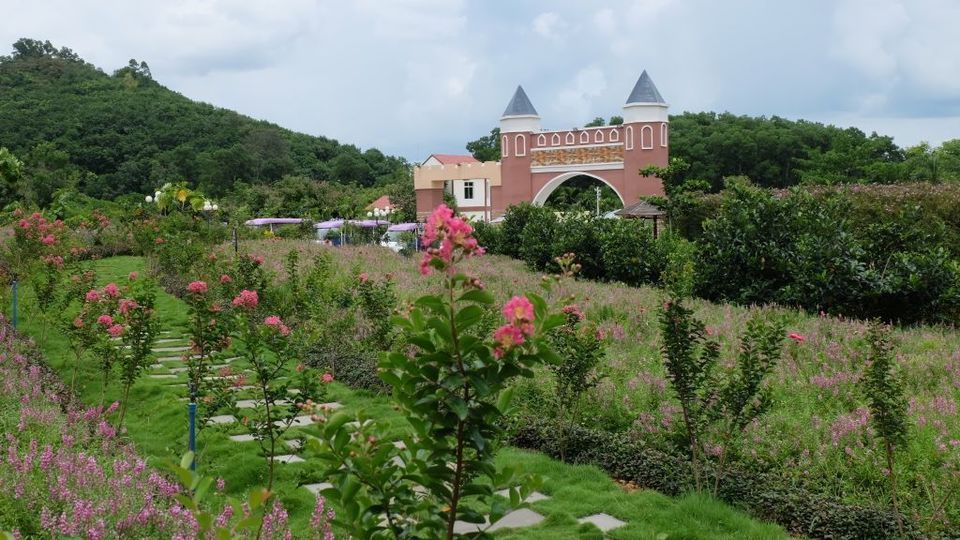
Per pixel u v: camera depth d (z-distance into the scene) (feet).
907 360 34.96
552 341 26.91
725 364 33.58
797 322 44.91
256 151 279.69
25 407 26.35
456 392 11.41
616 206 201.16
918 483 22.47
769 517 21.89
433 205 201.05
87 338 31.68
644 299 52.29
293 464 25.49
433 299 11.02
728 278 56.03
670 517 21.65
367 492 11.64
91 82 310.24
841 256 51.42
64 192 150.92
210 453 26.55
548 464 25.98
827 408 28.99
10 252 60.70
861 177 155.22
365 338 40.47
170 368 39.17
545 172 172.14
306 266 65.98
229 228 100.07
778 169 227.20
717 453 24.97
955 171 158.51
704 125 271.08
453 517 11.76
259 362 21.57
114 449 23.84
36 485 18.61
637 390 31.27
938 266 48.70
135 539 16.94
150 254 78.28
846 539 20.36
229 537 9.79
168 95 316.40
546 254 76.54
